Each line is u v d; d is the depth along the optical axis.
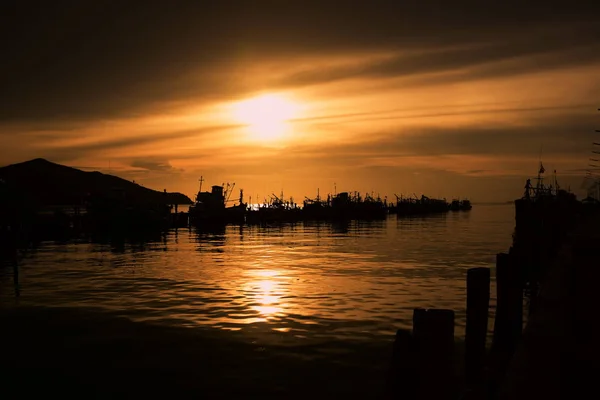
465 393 10.65
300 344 23.17
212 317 28.66
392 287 39.03
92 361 21.38
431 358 8.75
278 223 172.00
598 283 8.30
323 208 199.50
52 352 22.59
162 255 67.12
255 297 35.09
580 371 8.22
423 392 8.74
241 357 21.53
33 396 18.00
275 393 17.91
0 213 72.69
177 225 141.12
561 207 31.31
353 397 17.47
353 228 138.75
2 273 48.59
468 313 14.84
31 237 93.19
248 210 174.12
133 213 121.50
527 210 28.00
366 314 29.17
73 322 27.83
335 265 54.31
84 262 58.25
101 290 38.28
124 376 19.67
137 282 42.47
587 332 8.29
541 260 27.09
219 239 99.19
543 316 13.95
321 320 27.70
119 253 69.75
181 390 18.28
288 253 69.50
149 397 17.77
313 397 17.55
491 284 38.31
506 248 73.88
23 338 24.83
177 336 24.75
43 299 34.53
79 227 111.50
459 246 78.06
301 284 41.06
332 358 21.25
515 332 17.94
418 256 63.12
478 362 14.69
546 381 9.74
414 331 8.98
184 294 36.47
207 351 22.39
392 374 9.11
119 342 23.92
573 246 8.58
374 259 60.06
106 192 125.62
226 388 18.39
